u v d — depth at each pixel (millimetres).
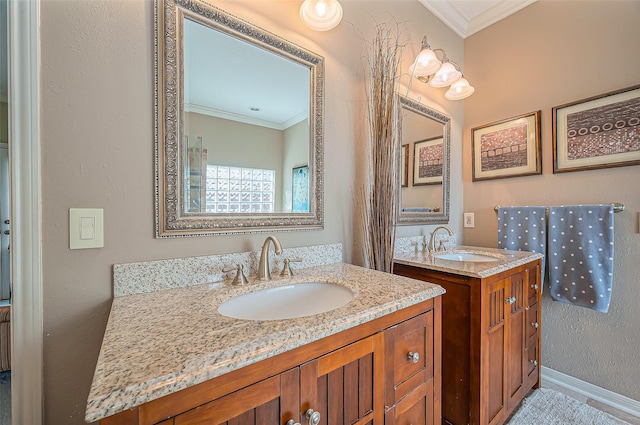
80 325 781
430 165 1889
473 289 1206
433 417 910
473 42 2111
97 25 802
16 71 708
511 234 1850
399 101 1677
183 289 898
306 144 1265
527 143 1825
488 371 1229
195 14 960
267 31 1133
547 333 1753
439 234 1952
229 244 1040
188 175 963
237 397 508
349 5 1440
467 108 2145
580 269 1568
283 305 992
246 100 1103
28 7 719
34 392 727
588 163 1584
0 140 1105
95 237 800
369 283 965
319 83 1293
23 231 714
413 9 1772
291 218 1200
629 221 1464
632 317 1462
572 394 1606
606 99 1523
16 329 708
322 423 625
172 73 912
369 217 1425
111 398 394
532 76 1810
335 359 651
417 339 859
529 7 1826
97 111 802
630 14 1460
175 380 439
